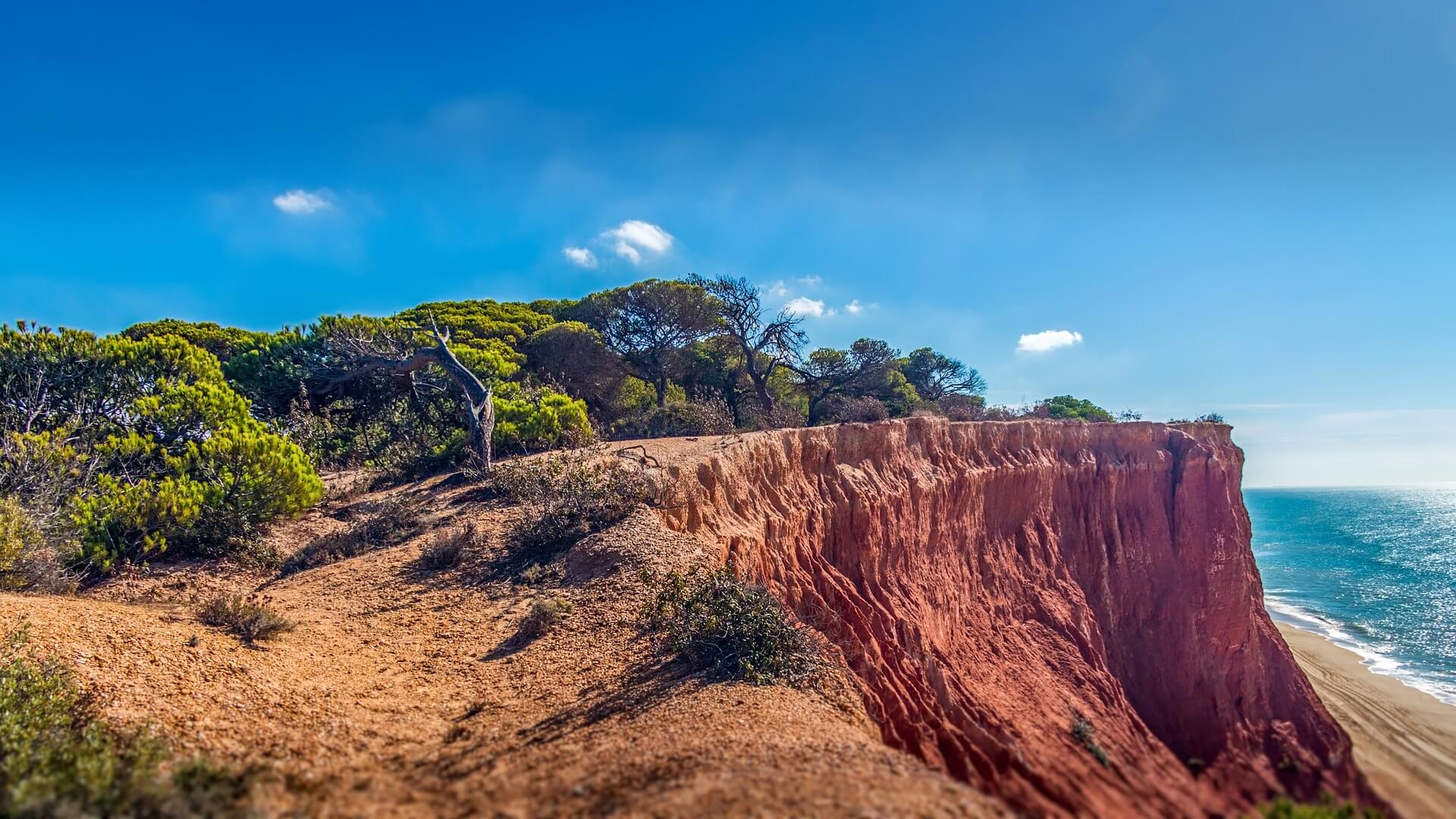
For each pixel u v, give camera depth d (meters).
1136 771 9.77
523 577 14.11
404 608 13.23
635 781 6.28
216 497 17.11
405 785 6.83
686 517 15.74
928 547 21.52
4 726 6.95
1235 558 28.47
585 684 9.63
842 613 15.66
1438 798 18.78
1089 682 20.20
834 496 19.41
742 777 5.97
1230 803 8.30
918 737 8.57
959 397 49.28
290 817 5.85
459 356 31.66
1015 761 8.00
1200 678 24.39
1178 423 33.00
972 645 19.75
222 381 24.31
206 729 7.90
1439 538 104.25
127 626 10.20
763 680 9.10
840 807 5.26
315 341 31.55
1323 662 36.28
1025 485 25.70
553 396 28.27
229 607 11.69
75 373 21.33
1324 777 12.23
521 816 5.86
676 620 10.80
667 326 39.19
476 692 9.75
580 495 16.16
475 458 22.77
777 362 41.22
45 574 13.03
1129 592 27.02
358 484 22.47
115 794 5.55
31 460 16.33
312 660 10.67
